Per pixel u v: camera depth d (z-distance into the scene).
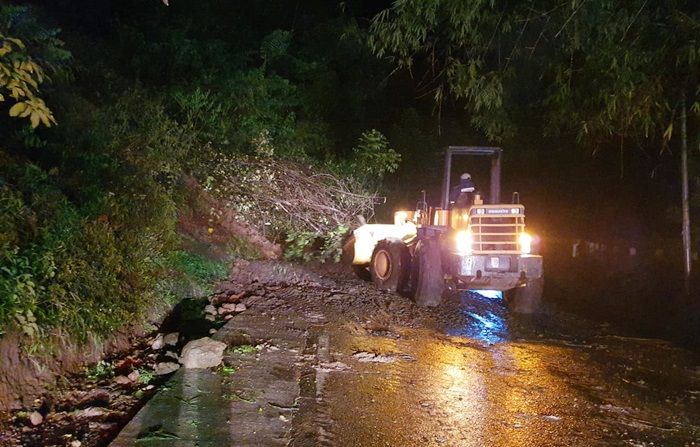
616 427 5.60
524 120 17.36
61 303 5.63
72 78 9.89
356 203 13.13
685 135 11.67
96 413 5.00
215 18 17.98
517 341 8.48
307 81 19.94
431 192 19.02
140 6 16.84
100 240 6.85
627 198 21.00
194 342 6.02
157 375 5.80
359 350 7.11
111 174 8.83
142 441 4.42
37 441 4.58
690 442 5.38
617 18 7.87
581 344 8.66
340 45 20.41
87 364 5.85
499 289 9.85
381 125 22.16
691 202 14.78
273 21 20.55
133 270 7.23
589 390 6.57
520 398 6.12
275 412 5.11
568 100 9.71
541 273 9.59
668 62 8.46
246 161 12.52
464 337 8.35
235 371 5.89
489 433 5.23
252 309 8.27
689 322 10.77
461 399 5.93
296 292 9.66
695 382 7.13
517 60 9.23
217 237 10.94
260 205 12.20
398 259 10.48
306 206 12.45
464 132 21.00
